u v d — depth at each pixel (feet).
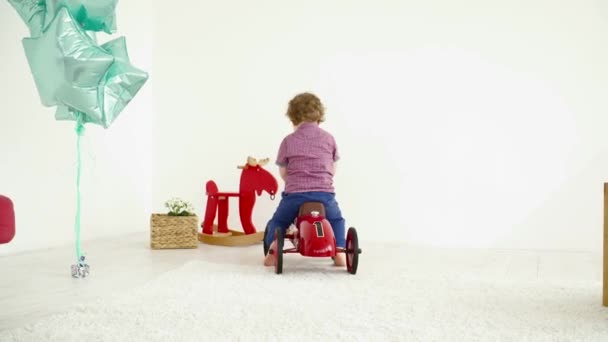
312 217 7.76
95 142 10.69
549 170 10.08
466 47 10.42
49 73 6.80
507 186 10.27
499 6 10.26
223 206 10.84
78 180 7.51
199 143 11.98
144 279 7.27
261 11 11.52
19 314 5.60
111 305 5.82
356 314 5.61
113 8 7.32
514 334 4.99
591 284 7.04
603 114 9.82
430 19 10.59
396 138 10.78
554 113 10.04
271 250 8.18
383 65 10.84
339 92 11.07
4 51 8.79
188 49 12.01
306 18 11.25
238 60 11.69
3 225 5.16
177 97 12.10
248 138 11.66
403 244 10.60
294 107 8.58
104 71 6.83
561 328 5.17
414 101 10.69
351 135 11.00
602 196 9.82
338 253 8.27
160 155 12.24
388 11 10.80
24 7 7.01
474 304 6.02
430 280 7.25
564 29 9.97
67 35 6.63
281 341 4.79
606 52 9.78
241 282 7.02
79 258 7.47
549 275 7.72
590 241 9.92
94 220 10.72
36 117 9.36
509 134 10.25
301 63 11.30
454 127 10.50
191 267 7.91
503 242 10.29
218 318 5.43
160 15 12.19
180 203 10.29
